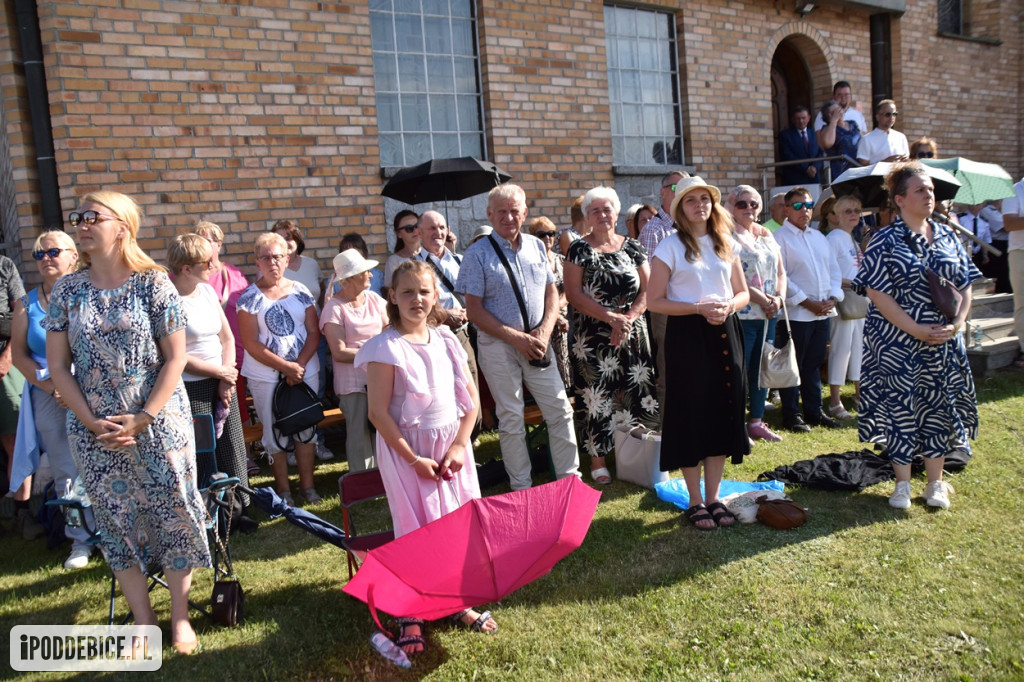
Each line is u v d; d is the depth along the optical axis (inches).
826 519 172.2
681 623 132.3
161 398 123.3
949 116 442.0
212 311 179.6
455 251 292.7
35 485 188.5
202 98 240.1
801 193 246.8
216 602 136.9
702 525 169.6
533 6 301.1
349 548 138.3
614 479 208.7
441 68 291.4
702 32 348.2
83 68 224.2
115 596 152.5
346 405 196.9
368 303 202.1
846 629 127.6
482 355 193.9
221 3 241.1
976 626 126.6
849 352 258.4
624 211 327.3
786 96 411.8
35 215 232.1
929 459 177.3
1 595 155.6
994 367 298.0
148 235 234.5
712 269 170.1
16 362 169.6
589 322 205.6
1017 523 164.7
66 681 123.1
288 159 253.9
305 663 125.7
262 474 231.8
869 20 408.8
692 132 346.9
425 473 130.5
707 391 168.9
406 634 128.2
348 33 261.6
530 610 138.9
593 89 315.3
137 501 127.4
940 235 179.5
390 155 282.5
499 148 295.6
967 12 468.1
